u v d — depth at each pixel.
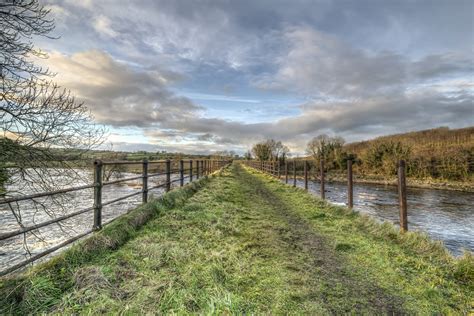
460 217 11.15
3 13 3.66
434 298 3.02
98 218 4.53
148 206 5.96
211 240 4.58
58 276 2.99
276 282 3.26
